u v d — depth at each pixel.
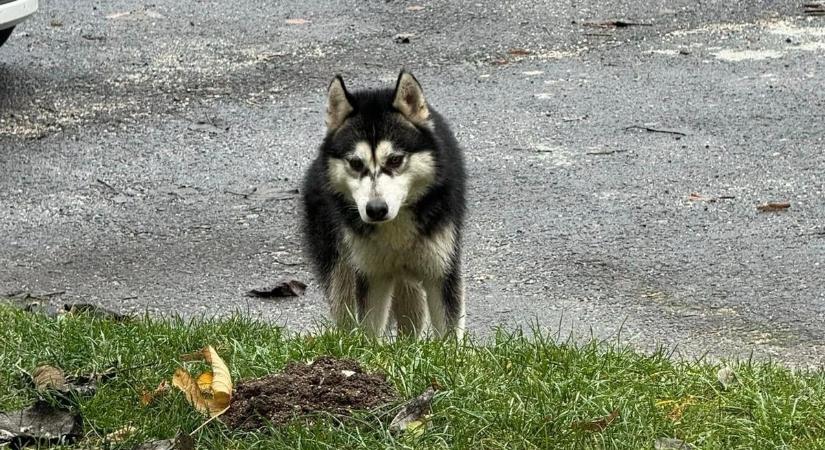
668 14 14.90
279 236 9.73
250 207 10.30
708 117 11.77
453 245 7.75
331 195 7.79
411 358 6.24
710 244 9.16
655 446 5.49
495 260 9.09
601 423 5.59
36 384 6.18
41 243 9.78
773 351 7.46
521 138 11.47
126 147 11.75
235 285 8.91
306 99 12.80
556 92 12.62
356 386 5.88
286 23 15.27
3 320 7.25
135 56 14.32
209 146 11.69
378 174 7.38
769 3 15.08
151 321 7.30
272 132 11.97
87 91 13.27
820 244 9.08
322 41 14.55
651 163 10.78
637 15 14.93
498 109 12.20
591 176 10.55
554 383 5.95
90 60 14.23
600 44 14.02
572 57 13.67
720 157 10.83
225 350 6.64
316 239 8.18
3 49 14.64
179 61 14.10
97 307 8.07
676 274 8.70
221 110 12.62
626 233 9.42
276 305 8.59
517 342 6.64
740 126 11.51
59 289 8.91
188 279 9.03
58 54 14.46
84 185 10.91
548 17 14.98
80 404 5.92
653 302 8.28
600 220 9.68
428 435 5.50
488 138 11.50
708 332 7.78
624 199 10.05
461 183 7.90
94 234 9.91
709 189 10.20
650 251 9.10
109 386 6.19
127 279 9.06
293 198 10.45
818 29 14.09
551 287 8.62
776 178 10.35
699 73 12.95
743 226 9.45
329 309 8.20
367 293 7.85
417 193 7.57
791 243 9.12
